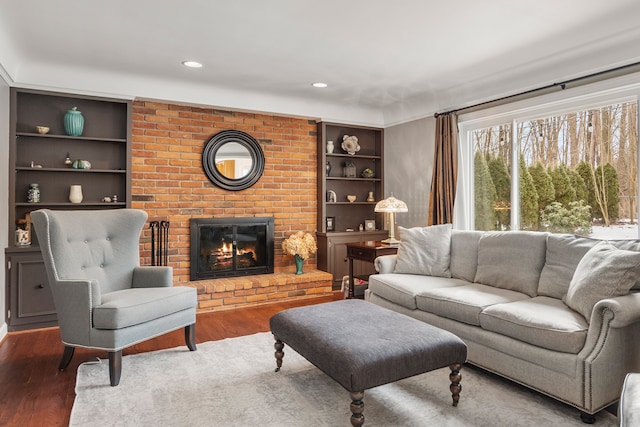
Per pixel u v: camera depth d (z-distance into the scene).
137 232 3.32
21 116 3.89
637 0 2.55
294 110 4.98
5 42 3.17
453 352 2.13
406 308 3.26
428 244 3.75
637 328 2.22
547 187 3.73
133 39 3.18
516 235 3.20
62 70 3.79
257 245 5.02
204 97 4.46
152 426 2.01
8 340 3.36
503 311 2.48
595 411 2.03
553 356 2.18
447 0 2.55
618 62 3.10
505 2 2.58
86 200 4.17
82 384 2.50
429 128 4.95
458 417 2.10
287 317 2.49
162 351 3.07
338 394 2.36
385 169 5.71
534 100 3.75
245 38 3.17
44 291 3.66
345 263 5.33
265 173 5.05
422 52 3.44
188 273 4.59
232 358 2.93
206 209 4.69
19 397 2.35
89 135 4.17
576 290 2.39
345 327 2.24
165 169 4.46
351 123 5.41
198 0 2.57
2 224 3.46
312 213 5.38
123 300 2.64
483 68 3.84
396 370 1.93
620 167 3.20
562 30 2.99
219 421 2.06
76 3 2.61
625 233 3.17
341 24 2.91
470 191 4.50
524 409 2.19
